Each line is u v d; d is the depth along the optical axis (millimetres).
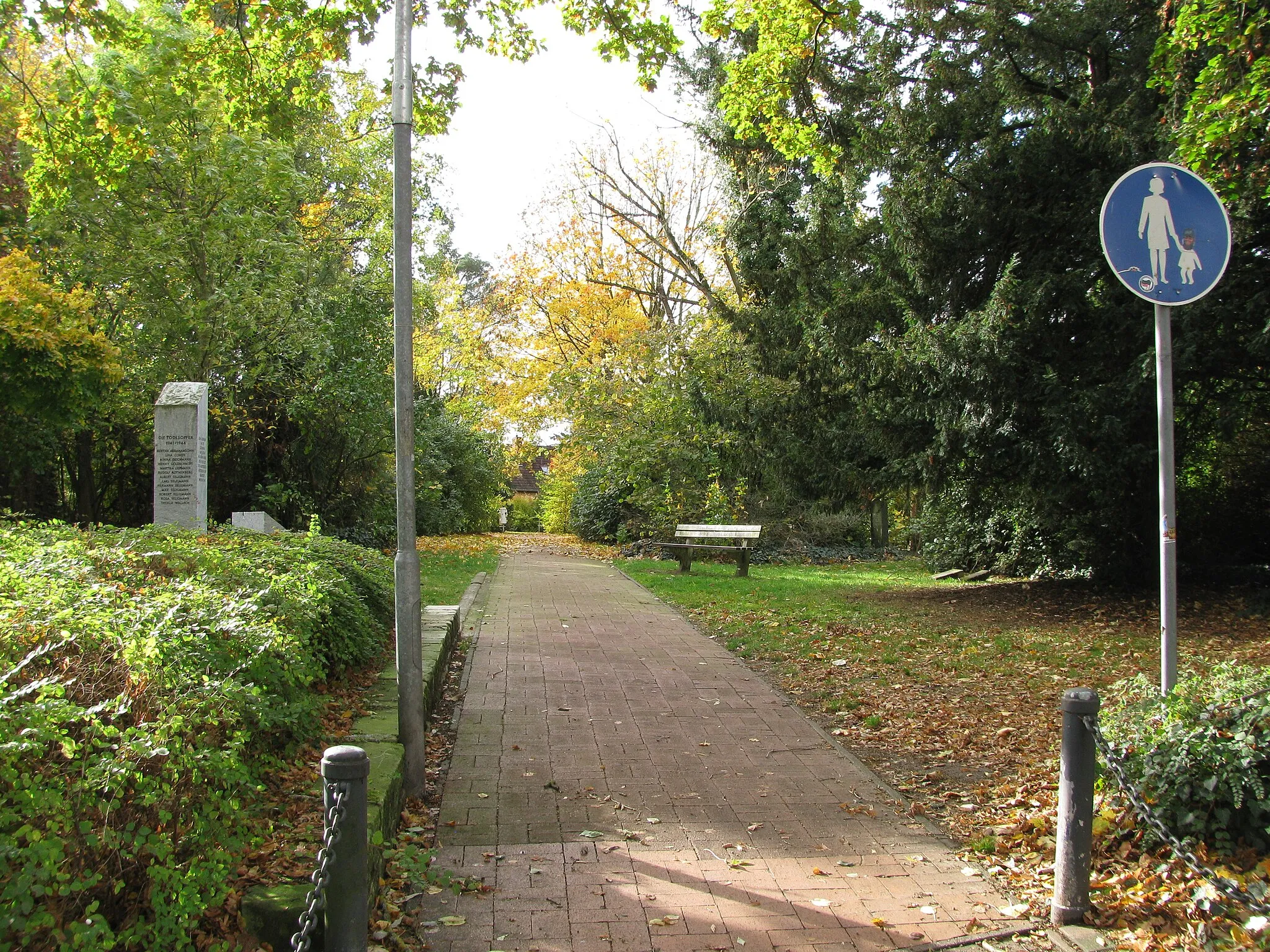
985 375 11617
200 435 12773
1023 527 17234
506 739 6535
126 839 2623
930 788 5641
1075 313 11836
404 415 5355
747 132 12805
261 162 17344
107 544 5672
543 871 4320
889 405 13344
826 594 15367
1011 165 12680
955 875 4375
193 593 4266
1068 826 3830
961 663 9281
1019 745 6422
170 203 17359
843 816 5141
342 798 2848
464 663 9141
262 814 3883
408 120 5402
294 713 4375
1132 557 14414
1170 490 4711
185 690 3367
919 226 12609
